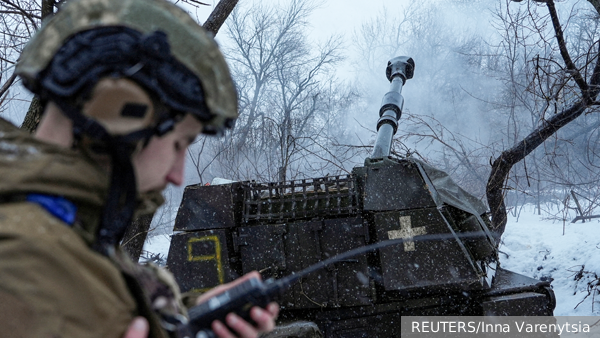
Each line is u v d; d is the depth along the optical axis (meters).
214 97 0.91
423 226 4.82
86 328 0.71
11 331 0.67
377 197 4.91
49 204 0.76
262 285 0.99
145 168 0.86
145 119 0.83
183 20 0.90
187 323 0.96
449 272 4.73
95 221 0.81
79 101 0.79
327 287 4.82
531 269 10.63
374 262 4.94
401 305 4.89
